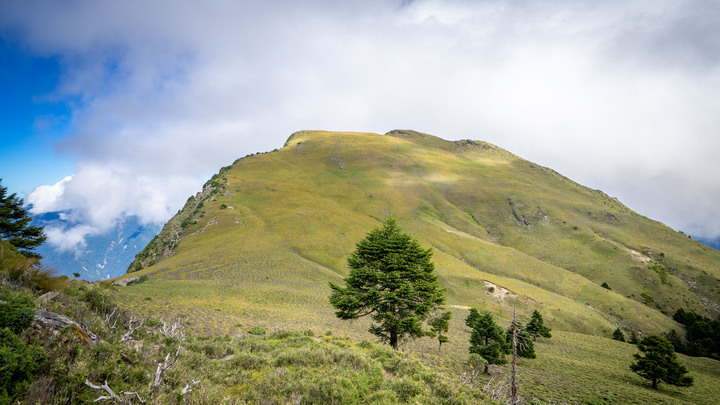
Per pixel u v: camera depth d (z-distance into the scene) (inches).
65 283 526.9
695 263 6761.8
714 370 2518.5
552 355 2112.5
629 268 6358.3
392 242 1089.4
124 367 304.0
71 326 322.7
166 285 2433.6
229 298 2285.9
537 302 4074.8
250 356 476.1
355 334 1596.9
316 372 432.1
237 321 1316.4
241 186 6683.1
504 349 1696.6
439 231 6515.8
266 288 2748.5
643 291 5792.3
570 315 3917.3
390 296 979.9
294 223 5172.2
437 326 1096.8
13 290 378.3
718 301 5659.5
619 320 4421.8
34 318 300.7
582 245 7263.8
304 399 349.1
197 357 434.9
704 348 3612.2
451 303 3742.6
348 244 4867.1
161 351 402.9
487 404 466.6
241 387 369.7
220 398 315.9
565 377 1526.8
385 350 621.0
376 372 466.0
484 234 7736.2
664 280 5989.2
